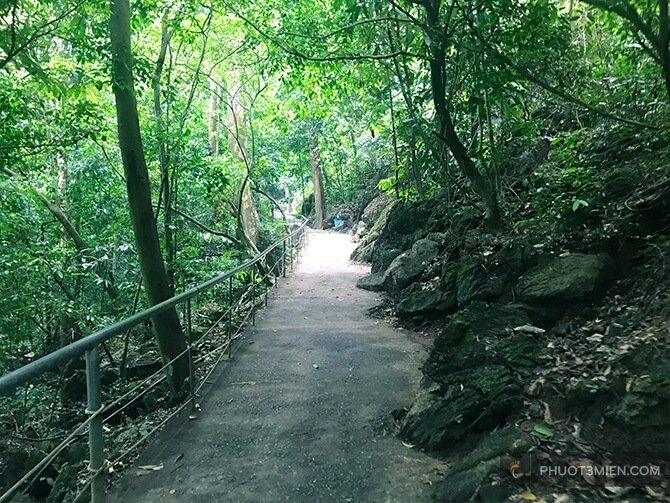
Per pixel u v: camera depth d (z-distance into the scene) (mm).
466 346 4551
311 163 31516
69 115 7422
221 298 12289
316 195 31062
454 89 7297
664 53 4801
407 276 8906
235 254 12953
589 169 6629
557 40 6445
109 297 11953
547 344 4379
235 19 10297
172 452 3984
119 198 11820
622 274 5180
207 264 11633
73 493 4352
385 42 9109
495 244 6680
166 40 8977
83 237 11688
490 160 8633
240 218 13680
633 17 4676
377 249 12414
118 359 9680
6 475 6746
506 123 8391
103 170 11609
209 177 10133
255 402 4980
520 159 8961
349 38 9062
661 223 5316
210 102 15320
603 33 8484
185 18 9164
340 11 9047
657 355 3365
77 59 6566
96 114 7477
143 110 9484
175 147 9219
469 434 3826
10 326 9422
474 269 6383
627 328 4109
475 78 6527
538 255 5809
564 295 4891
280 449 4008
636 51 7391
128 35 6586
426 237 10047
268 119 16141
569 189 6750
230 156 14594
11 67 6887
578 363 3879
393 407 4793
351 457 3855
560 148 8195
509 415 3771
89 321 9469
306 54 8766
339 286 11742
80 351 2666
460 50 7059
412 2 6266
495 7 6125
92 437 2994
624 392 3264
